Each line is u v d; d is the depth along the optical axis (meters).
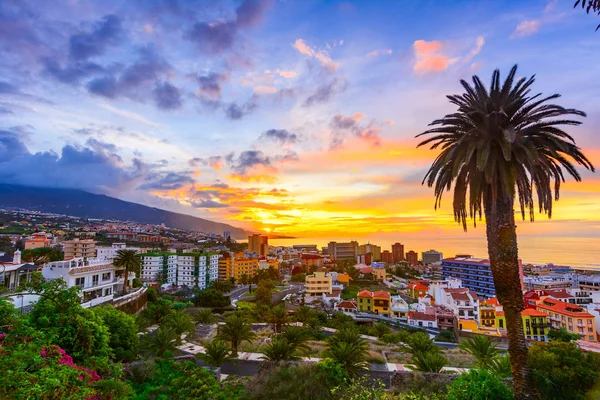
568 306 70.31
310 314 63.34
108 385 11.63
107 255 122.00
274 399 19.95
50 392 9.33
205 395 17.64
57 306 17.66
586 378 17.59
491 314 72.56
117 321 29.95
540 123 16.75
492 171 16.05
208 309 61.97
